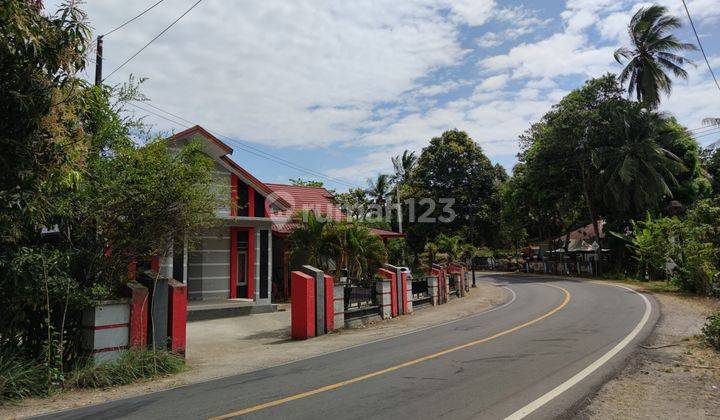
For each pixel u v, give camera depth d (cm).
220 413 594
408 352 973
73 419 596
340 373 805
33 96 627
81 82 714
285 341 1268
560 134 3644
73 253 834
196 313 1661
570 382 691
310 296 1298
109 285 894
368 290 1566
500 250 5459
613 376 727
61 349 791
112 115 875
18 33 571
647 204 3400
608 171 3453
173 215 916
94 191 828
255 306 1819
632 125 3434
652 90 3447
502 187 4634
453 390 663
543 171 3822
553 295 2159
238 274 1945
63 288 788
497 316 1535
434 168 5034
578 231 4925
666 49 3459
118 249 901
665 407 583
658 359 842
